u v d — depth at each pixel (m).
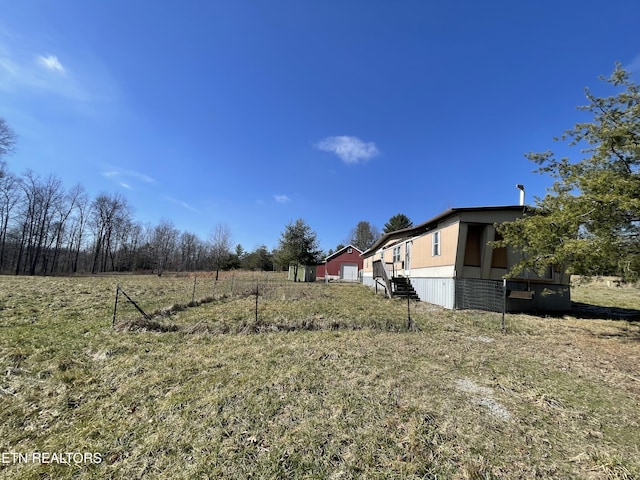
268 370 4.44
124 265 44.78
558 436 2.85
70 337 6.03
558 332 7.61
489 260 10.96
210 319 7.98
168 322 7.45
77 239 41.28
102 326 6.96
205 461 2.44
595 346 6.28
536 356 5.43
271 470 2.34
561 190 8.18
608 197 6.16
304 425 2.98
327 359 4.98
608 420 3.17
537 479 2.25
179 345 5.72
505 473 2.32
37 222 35.31
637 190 6.31
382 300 13.12
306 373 4.33
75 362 4.67
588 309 11.76
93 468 2.38
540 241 7.49
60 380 4.02
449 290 11.19
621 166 7.46
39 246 35.47
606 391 3.92
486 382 4.14
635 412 3.35
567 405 3.50
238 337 6.34
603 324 8.74
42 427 2.95
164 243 49.53
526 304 11.15
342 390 3.78
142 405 3.38
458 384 4.06
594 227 6.86
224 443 2.68
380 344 5.94
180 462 2.44
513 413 3.28
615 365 5.01
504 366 4.84
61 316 7.90
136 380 4.04
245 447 2.63
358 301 12.47
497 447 2.65
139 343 5.79
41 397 3.55
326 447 2.63
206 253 51.09
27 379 4.05
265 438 2.76
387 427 2.95
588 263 6.81
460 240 10.87
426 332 7.11
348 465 2.40
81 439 2.74
